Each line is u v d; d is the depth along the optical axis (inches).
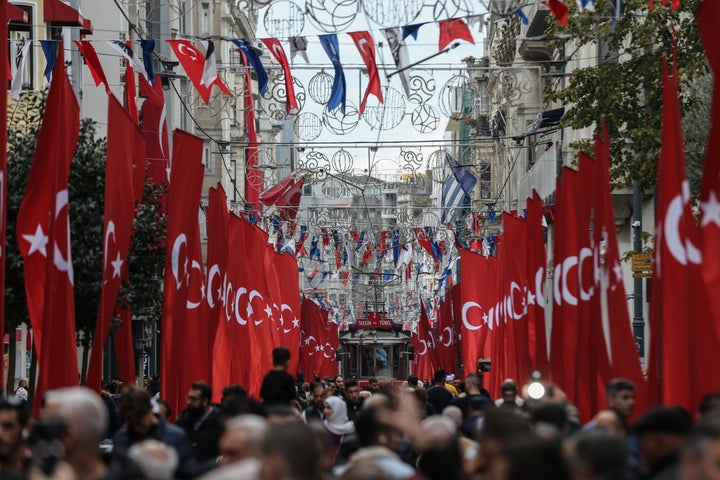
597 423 479.2
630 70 1152.8
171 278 867.4
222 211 1054.4
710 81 1110.4
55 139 691.4
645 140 1128.2
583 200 827.4
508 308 1173.7
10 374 995.9
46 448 359.9
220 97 1615.4
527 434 280.1
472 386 850.8
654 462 411.8
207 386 674.2
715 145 620.1
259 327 1277.1
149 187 1103.0
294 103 1004.6
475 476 369.4
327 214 2620.6
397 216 2509.8
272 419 494.3
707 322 599.2
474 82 1264.8
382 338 3253.0
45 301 666.2
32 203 714.2
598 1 1078.4
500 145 2363.4
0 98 668.1
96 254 999.6
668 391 598.5
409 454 559.2
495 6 810.8
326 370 2898.6
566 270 868.0
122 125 758.5
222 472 298.4
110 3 1924.2
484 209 2479.1
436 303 3713.1
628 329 676.1
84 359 1047.0
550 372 876.0
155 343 2246.6
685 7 1100.5
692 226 614.9
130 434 522.9
